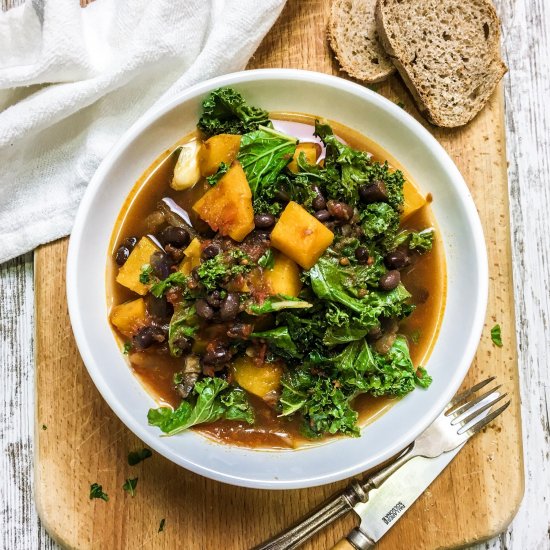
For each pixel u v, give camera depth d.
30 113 0.63
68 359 0.65
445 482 0.65
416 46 0.65
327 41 0.66
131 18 0.64
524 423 0.69
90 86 0.63
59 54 0.63
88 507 0.65
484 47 0.66
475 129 0.66
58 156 0.66
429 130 0.66
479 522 0.65
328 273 0.60
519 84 0.69
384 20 0.64
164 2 0.63
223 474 0.61
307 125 0.64
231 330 0.60
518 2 0.69
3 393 0.67
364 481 0.64
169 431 0.62
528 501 0.68
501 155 0.66
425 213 0.64
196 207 0.62
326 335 0.61
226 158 0.62
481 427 0.65
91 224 0.62
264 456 0.63
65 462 0.65
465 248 0.63
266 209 0.62
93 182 0.61
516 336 0.68
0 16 0.64
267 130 0.63
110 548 0.65
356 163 0.62
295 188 0.62
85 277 0.62
